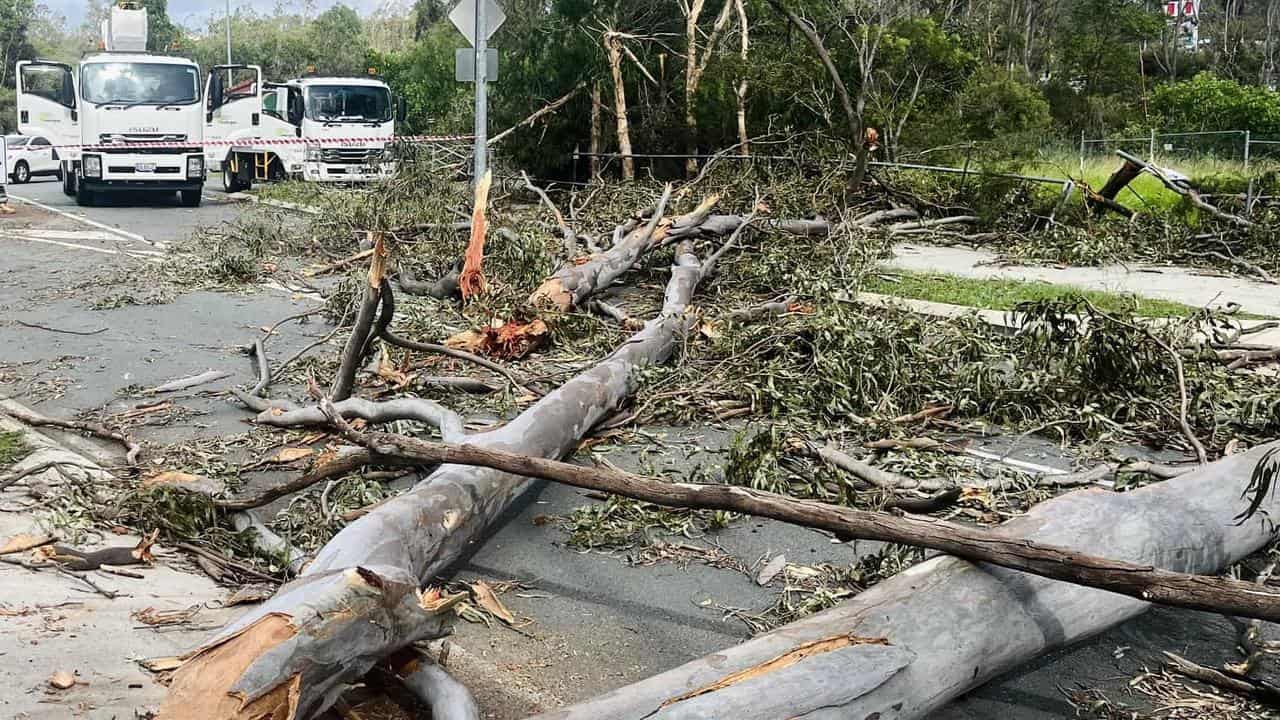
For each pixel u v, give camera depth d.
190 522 4.80
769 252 11.53
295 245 14.73
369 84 26.59
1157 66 41.31
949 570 3.77
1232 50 44.84
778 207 14.02
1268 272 13.92
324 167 25.72
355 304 10.01
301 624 2.97
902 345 7.49
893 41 21.03
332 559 3.88
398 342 7.11
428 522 4.37
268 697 2.90
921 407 7.28
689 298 9.83
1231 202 16.12
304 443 6.46
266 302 11.48
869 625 3.48
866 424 6.71
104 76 22.39
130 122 22.42
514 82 21.59
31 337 9.56
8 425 6.83
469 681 3.86
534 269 10.56
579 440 6.25
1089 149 24.33
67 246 15.82
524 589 4.65
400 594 3.21
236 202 24.66
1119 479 5.47
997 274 13.54
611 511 5.30
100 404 7.48
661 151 20.95
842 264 11.57
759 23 21.25
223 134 27.59
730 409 7.27
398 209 14.46
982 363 7.34
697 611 4.47
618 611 4.46
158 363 8.66
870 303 10.77
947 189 17.91
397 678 3.52
